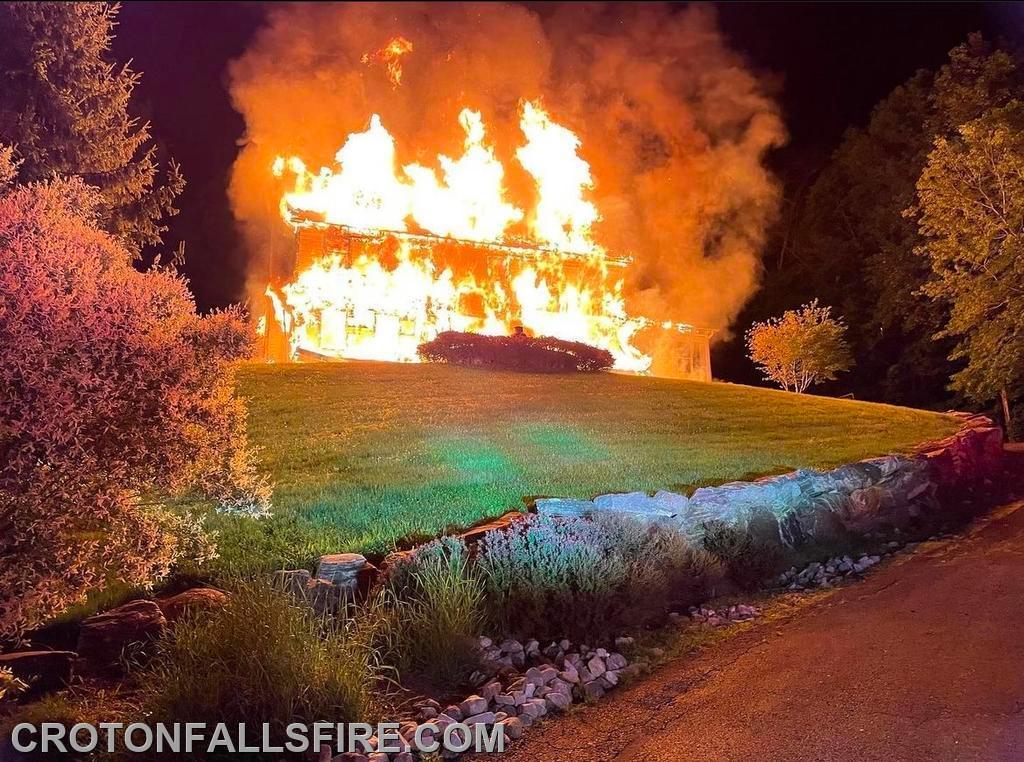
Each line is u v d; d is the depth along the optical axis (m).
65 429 4.36
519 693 5.00
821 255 34.06
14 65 13.68
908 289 26.84
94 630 4.84
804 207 38.06
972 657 5.45
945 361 27.30
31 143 13.45
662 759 4.31
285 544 6.50
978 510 10.66
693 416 14.09
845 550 8.76
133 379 4.65
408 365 18.02
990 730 4.38
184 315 5.24
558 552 6.30
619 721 4.81
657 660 5.74
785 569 8.01
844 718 4.63
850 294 32.53
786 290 36.47
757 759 4.23
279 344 24.47
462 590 5.65
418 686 5.14
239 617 4.59
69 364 4.38
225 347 5.28
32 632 5.05
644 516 7.47
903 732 4.41
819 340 25.92
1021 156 17.59
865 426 14.06
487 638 5.61
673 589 6.88
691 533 7.68
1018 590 6.96
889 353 31.28
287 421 11.64
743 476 9.57
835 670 5.37
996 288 17.88
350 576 5.82
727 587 7.36
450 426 11.88
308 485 8.40
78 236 4.97
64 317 4.36
